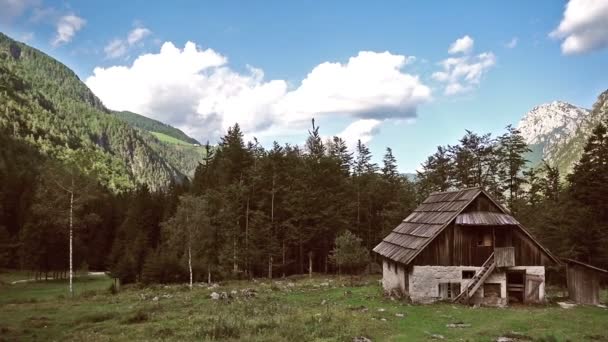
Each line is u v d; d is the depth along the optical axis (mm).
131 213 108062
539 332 26750
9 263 101375
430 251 40281
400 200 83750
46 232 86375
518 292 41625
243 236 74438
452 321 30453
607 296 45156
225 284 63812
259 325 27281
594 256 55406
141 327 28797
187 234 63250
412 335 25531
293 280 68875
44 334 27938
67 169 55969
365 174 95938
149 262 70188
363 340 23703
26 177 127688
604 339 25234
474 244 40750
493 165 78250
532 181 80000
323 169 85062
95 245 109875
